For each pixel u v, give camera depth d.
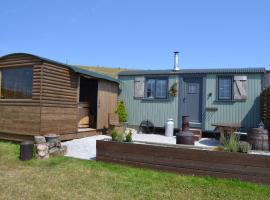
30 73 9.22
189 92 12.45
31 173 6.01
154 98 13.07
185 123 8.37
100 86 11.93
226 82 11.86
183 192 5.05
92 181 5.54
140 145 6.48
